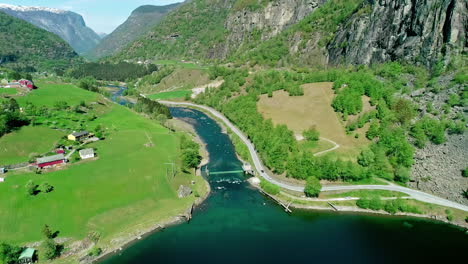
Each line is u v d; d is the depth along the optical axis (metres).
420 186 154.88
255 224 134.25
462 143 162.62
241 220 137.00
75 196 137.75
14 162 159.88
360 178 161.62
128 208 137.88
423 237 127.12
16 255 105.88
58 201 133.38
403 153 166.38
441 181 152.12
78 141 191.62
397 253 117.25
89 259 111.12
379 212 142.62
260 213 142.75
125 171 161.88
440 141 168.25
